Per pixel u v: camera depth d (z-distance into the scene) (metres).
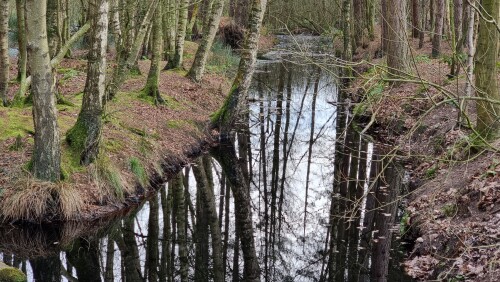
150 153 11.98
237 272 9.12
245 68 15.09
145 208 10.77
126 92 15.46
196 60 18.89
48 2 11.95
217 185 12.91
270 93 23.47
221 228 10.79
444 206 8.98
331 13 34.53
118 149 11.29
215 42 29.88
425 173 11.38
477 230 7.72
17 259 8.86
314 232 10.55
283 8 33.28
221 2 18.67
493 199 8.20
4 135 10.54
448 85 15.03
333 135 17.00
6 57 12.30
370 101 9.11
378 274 8.42
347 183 12.72
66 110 12.56
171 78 18.59
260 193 12.77
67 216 9.32
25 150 10.16
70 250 9.20
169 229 10.52
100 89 10.21
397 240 9.31
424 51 25.48
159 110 14.64
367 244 9.59
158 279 8.69
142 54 23.88
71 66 19.23
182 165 12.95
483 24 9.78
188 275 8.98
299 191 12.87
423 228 8.80
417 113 14.87
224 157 14.62
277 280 8.85
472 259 7.23
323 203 11.96
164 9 18.22
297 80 26.95
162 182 11.70
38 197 9.21
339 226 10.57
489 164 9.23
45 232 9.18
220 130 15.40
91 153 10.27
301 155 15.39
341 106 20.41
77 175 10.01
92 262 9.08
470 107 13.30
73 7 28.09
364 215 10.72
